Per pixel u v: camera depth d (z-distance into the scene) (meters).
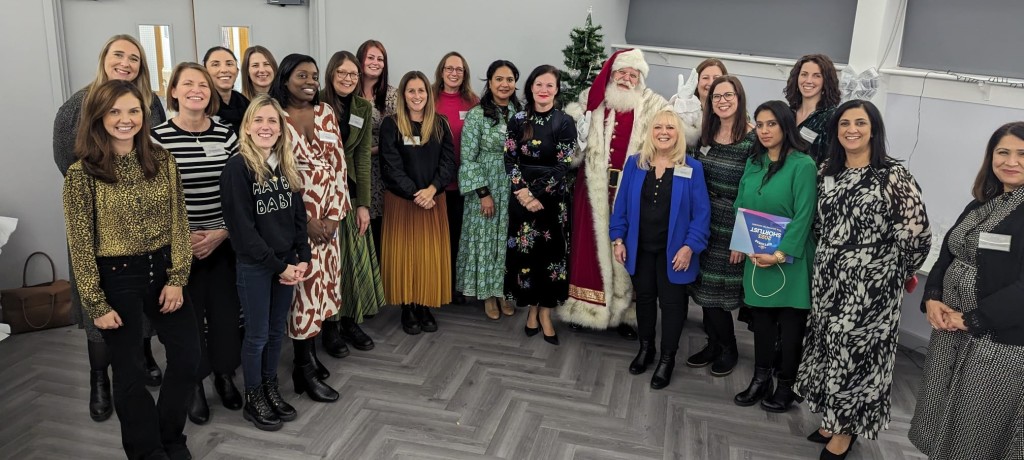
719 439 3.06
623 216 3.52
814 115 3.49
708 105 3.36
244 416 3.04
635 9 5.51
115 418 3.00
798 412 3.31
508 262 3.92
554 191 3.80
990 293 2.33
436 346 3.86
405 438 2.95
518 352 3.84
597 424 3.13
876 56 4.01
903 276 2.68
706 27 5.09
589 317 3.94
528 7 4.98
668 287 3.42
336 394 3.24
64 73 3.92
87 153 2.19
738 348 4.02
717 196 3.39
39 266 4.05
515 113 3.83
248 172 2.62
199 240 2.77
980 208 2.41
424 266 3.88
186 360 2.55
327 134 3.11
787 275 3.02
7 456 2.70
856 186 2.64
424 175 3.73
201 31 4.31
